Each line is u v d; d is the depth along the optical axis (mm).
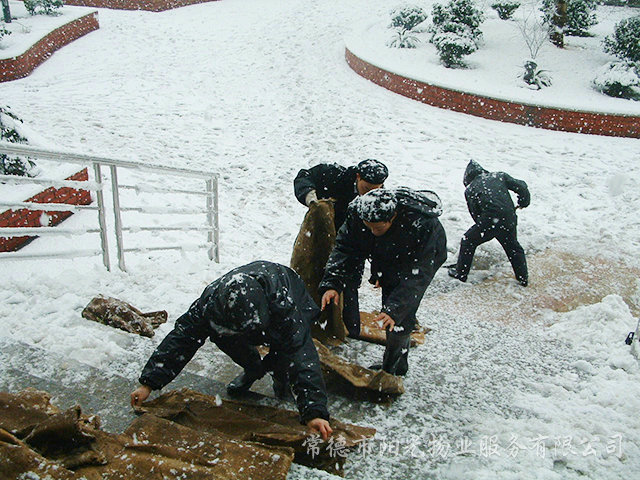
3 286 4699
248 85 14602
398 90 13664
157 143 11000
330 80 14727
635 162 10047
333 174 4289
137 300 4816
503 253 7113
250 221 8273
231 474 2633
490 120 12188
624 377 4266
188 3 22578
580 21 15461
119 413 3285
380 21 19156
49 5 18875
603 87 12711
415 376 4094
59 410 3125
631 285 6371
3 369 3590
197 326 3000
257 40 18203
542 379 4211
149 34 18781
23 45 15109
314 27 19344
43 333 4000
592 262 6867
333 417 3508
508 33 15875
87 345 3891
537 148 10703
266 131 11859
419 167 9891
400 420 3535
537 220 8000
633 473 3168
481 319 5516
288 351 3006
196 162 10320
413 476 3039
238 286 2820
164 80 14812
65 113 12141
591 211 8289
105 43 17828
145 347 4016
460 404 3777
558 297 6109
